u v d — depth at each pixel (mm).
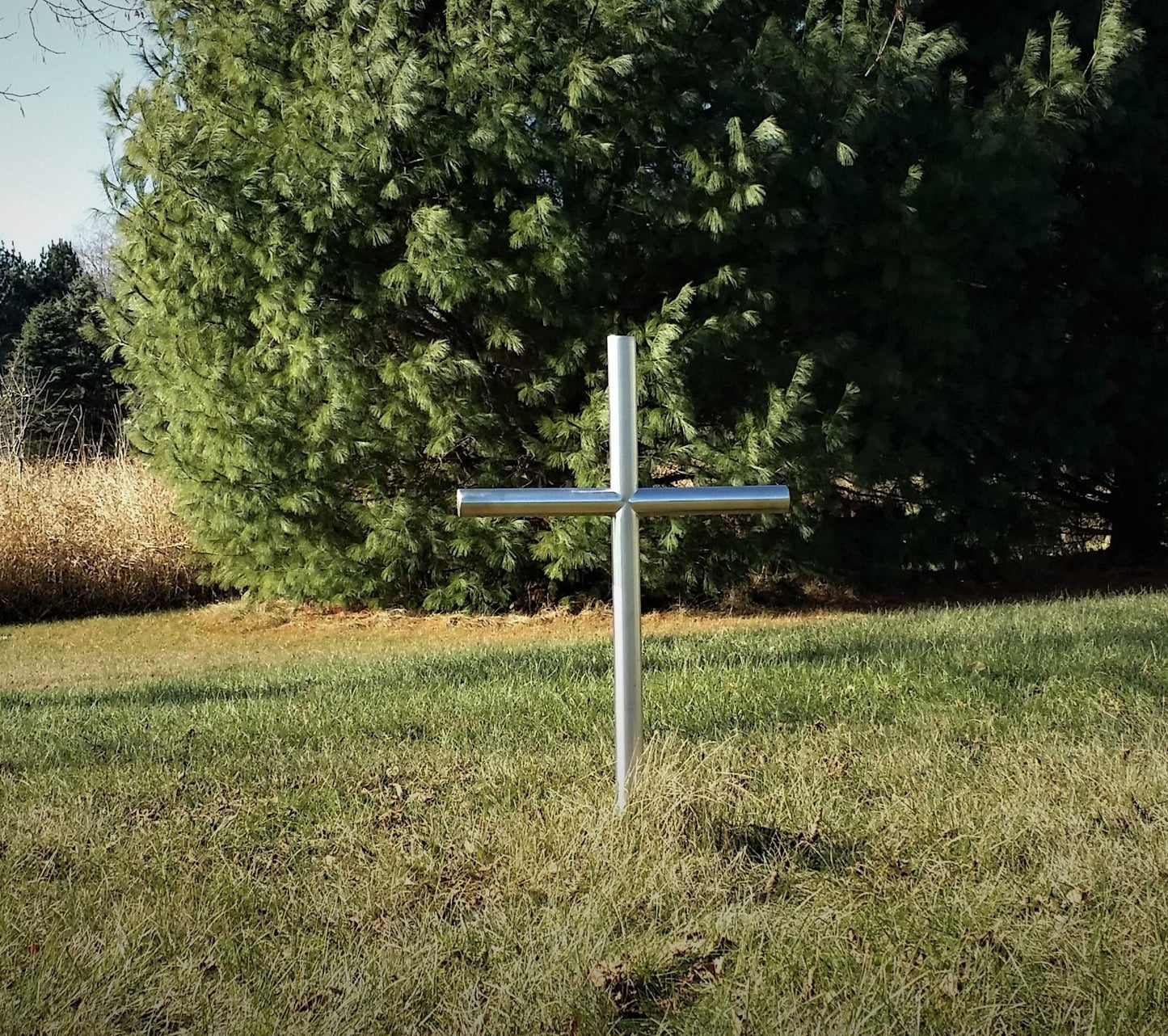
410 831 3609
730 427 10828
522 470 11281
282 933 2904
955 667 5953
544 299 10203
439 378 10352
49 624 13477
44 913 3010
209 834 3688
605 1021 2457
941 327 10969
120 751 5176
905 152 10836
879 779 3984
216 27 10945
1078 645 6344
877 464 10922
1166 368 12570
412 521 10938
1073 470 12828
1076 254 12547
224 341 11094
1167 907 2871
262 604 12914
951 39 10734
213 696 6992
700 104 10523
